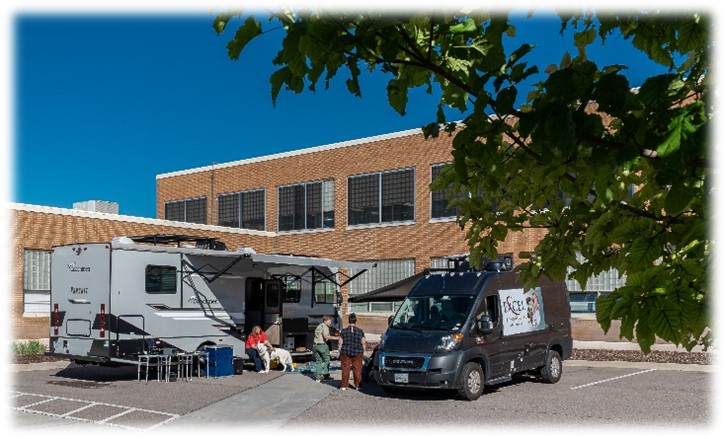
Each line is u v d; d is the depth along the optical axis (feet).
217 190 122.11
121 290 53.36
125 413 39.42
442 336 44.39
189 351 57.26
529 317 51.16
